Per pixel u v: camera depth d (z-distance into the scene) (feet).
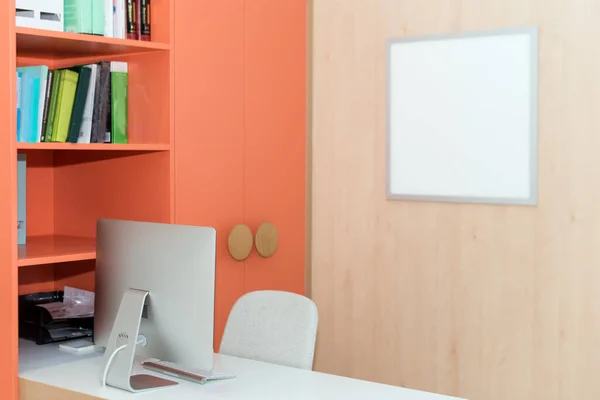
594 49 9.68
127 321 7.52
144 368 8.15
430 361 11.04
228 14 10.26
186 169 9.73
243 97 10.57
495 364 10.53
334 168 11.71
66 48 9.20
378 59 11.24
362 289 11.57
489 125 10.41
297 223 11.68
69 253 8.76
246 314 9.02
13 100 8.03
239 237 10.43
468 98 10.55
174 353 7.48
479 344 10.64
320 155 11.82
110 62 9.47
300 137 11.65
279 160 11.27
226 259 10.52
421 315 11.08
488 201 10.44
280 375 7.93
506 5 10.23
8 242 8.09
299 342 8.57
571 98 9.86
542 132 10.06
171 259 7.44
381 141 11.28
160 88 9.48
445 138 10.75
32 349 8.94
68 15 8.79
